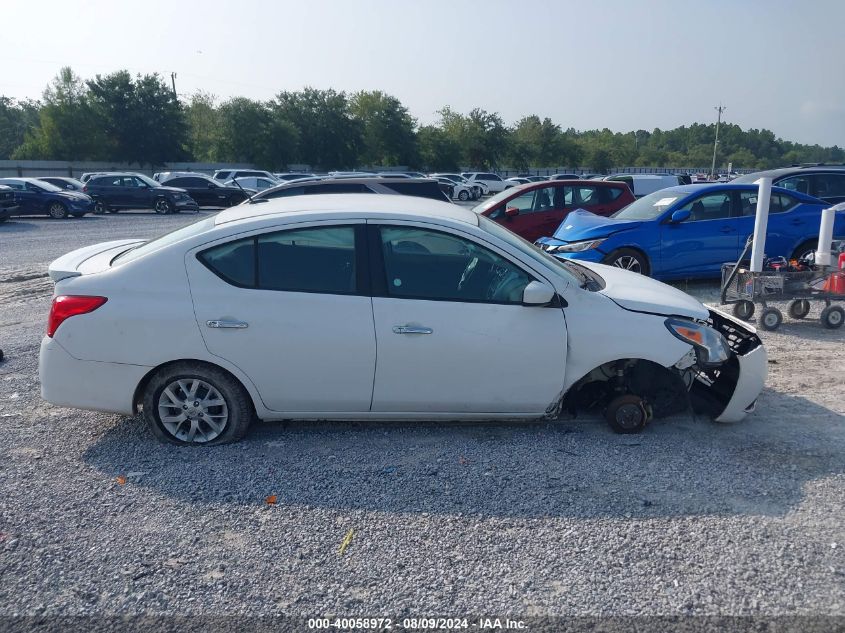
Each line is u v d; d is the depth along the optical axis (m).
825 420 4.91
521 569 3.16
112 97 60.78
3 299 9.60
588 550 3.31
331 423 4.85
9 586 3.06
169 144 62.47
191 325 4.26
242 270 4.34
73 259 4.77
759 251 7.35
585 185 12.38
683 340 4.43
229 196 32.62
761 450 4.41
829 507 3.70
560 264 4.88
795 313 7.98
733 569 3.16
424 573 3.14
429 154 76.00
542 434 4.67
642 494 3.84
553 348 4.37
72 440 4.60
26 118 94.69
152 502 3.78
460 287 4.39
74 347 4.31
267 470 4.15
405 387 4.39
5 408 5.19
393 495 3.84
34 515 3.64
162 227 21.36
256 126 64.12
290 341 4.29
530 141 87.62
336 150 67.38
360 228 4.37
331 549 3.33
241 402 4.43
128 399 4.37
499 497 3.81
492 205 12.12
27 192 24.92
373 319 4.30
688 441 4.55
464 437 4.62
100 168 58.34
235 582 3.08
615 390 4.81
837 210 9.92
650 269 9.56
